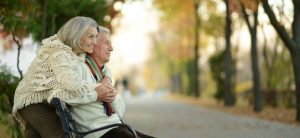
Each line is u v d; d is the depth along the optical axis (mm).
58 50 4508
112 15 16234
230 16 26344
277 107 24266
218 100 31250
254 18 21094
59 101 4355
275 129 14570
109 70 4926
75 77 4434
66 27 4637
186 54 44562
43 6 9922
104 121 4609
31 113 4605
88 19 4680
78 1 12195
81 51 4656
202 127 16016
